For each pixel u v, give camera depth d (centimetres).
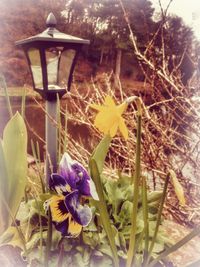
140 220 38
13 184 36
